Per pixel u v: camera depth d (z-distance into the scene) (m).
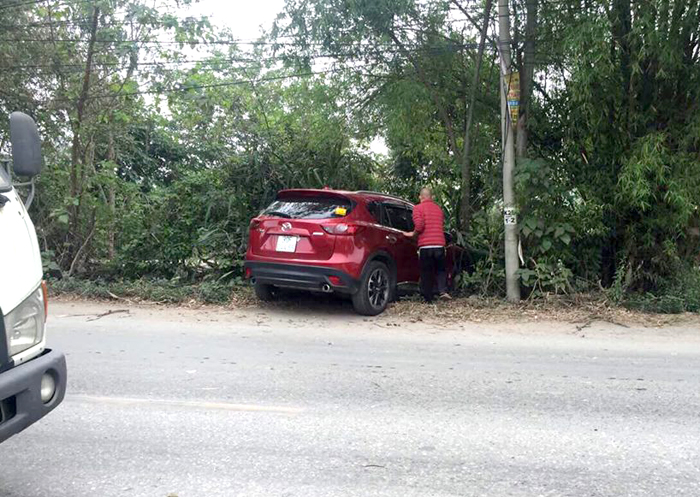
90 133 12.07
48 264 11.30
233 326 8.49
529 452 4.25
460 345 7.58
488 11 10.88
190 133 19.42
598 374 6.29
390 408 5.12
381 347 7.39
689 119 9.48
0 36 11.55
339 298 10.41
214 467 3.94
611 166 10.12
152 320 8.84
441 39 11.41
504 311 9.62
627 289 10.38
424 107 11.70
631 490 3.69
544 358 6.96
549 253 10.22
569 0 9.69
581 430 4.67
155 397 5.32
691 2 8.70
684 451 4.29
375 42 11.34
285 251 8.79
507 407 5.19
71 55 12.06
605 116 9.90
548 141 11.29
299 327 8.48
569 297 9.92
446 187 12.40
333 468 3.95
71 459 4.04
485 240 11.09
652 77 9.60
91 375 5.96
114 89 12.15
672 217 9.63
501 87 10.22
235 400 5.27
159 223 12.15
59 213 11.28
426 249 9.79
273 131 13.13
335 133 12.70
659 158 9.11
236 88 15.14
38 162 3.86
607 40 8.99
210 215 12.16
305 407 5.11
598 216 10.05
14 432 3.07
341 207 8.91
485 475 3.88
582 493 3.65
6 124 12.07
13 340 3.20
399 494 3.60
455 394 5.53
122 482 3.71
